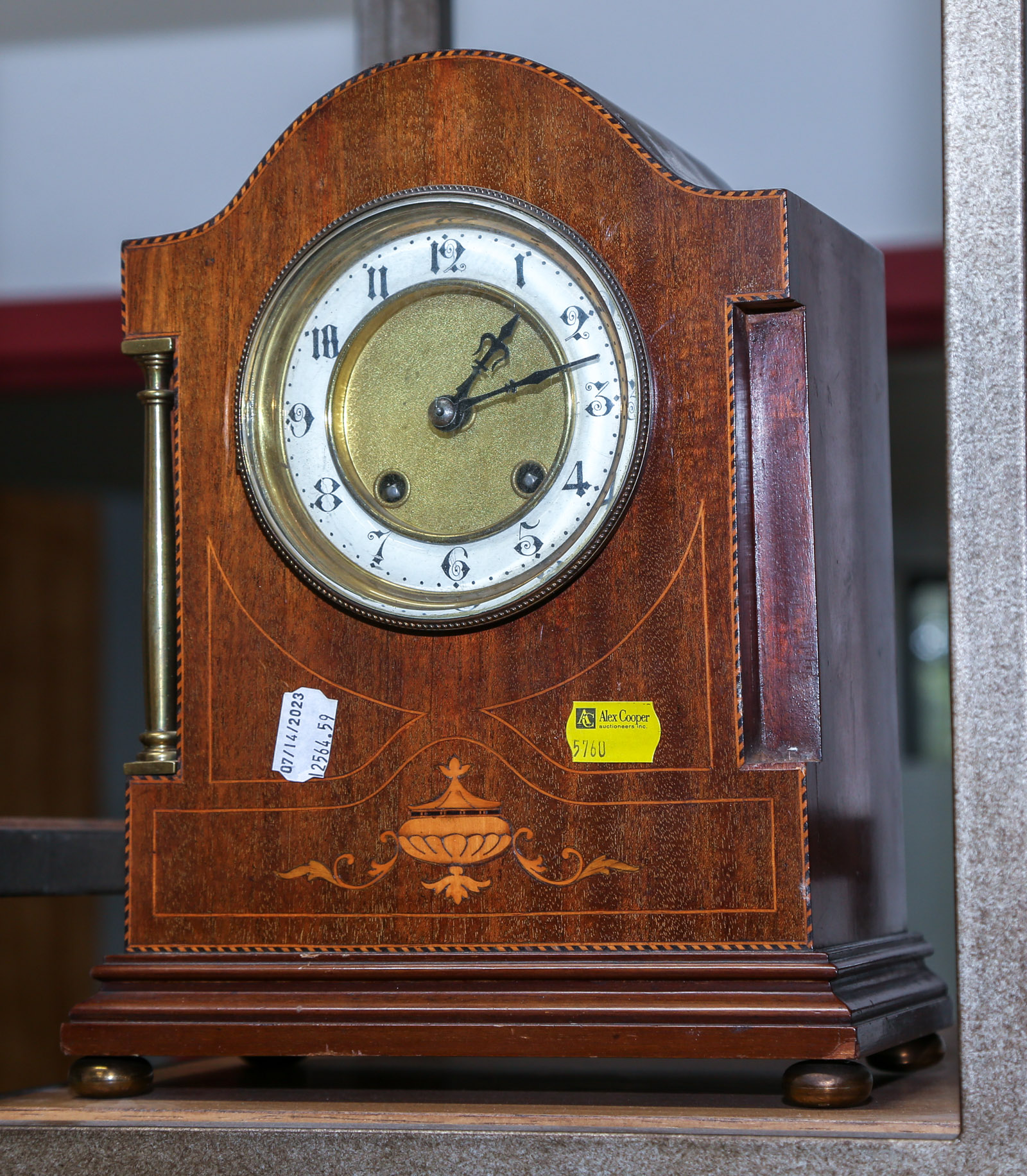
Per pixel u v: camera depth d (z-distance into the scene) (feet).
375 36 6.52
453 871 4.46
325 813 4.59
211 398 4.83
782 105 8.36
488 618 4.47
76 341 9.96
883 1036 4.39
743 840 4.29
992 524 4.07
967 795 4.02
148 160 9.52
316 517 4.70
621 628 4.43
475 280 4.63
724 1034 4.18
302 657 4.66
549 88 4.63
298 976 4.51
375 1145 4.14
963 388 4.12
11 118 9.80
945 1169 3.91
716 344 4.43
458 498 4.61
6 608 21.50
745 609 4.40
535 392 4.57
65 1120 4.37
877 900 4.85
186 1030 4.53
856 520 4.90
